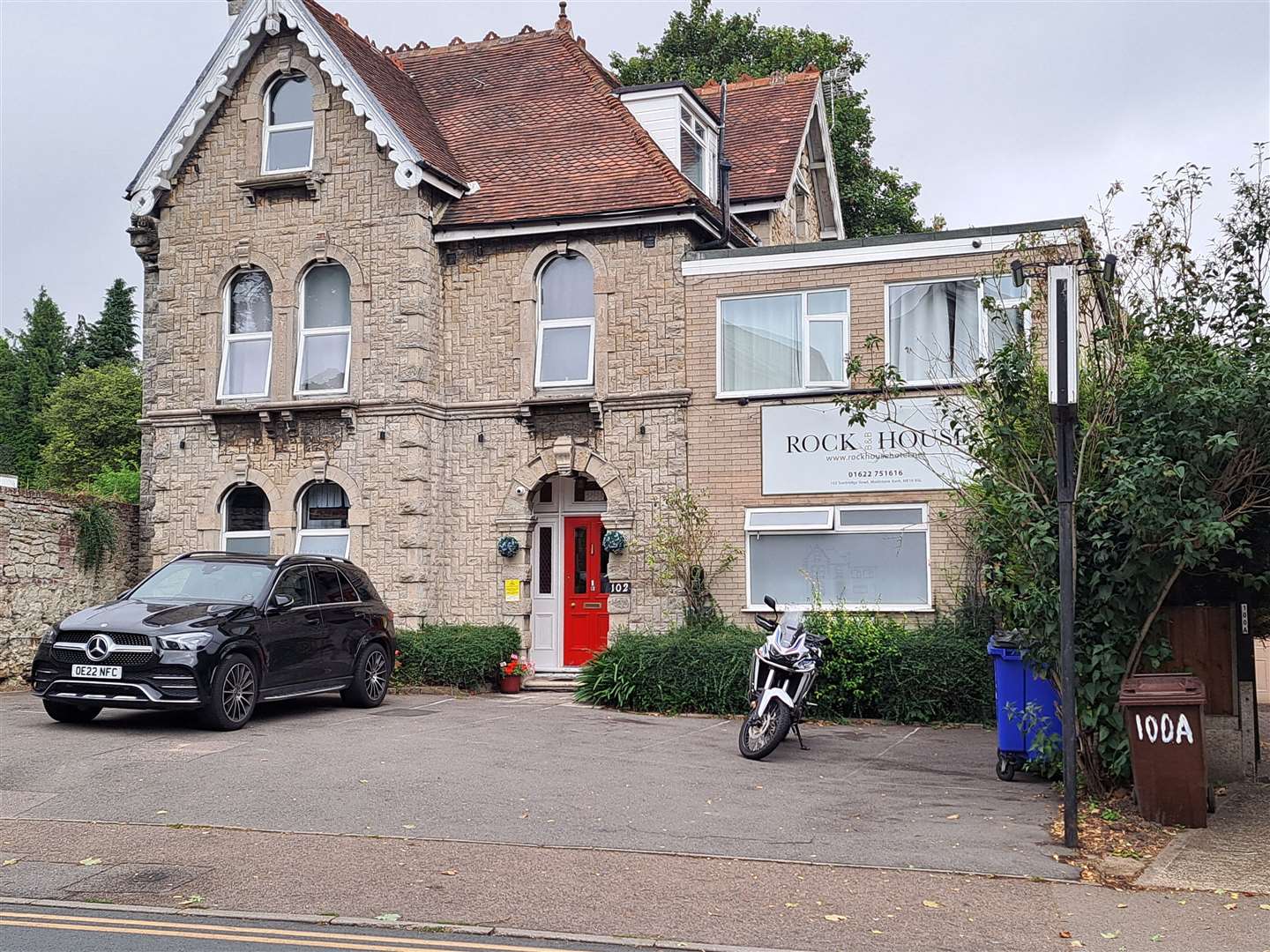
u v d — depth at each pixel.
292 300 19.98
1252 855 8.80
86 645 12.98
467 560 19.55
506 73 22.58
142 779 10.80
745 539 18.20
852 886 7.96
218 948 6.51
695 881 8.03
